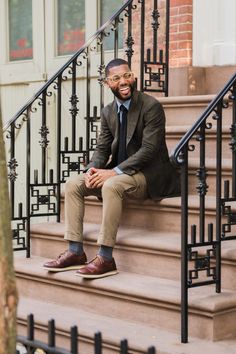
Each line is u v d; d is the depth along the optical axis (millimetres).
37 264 5957
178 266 5211
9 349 2812
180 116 6676
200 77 7371
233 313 4770
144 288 5012
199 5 7367
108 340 4746
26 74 9219
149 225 5805
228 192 4879
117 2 8414
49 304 5633
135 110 5621
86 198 6266
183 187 4590
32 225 6418
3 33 9492
